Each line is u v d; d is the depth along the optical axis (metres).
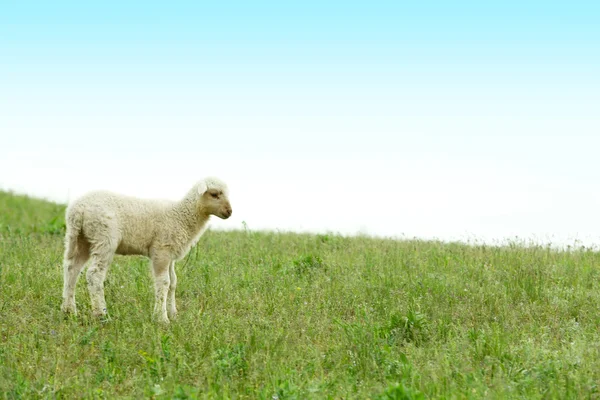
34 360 7.77
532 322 9.34
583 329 8.93
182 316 9.71
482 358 7.86
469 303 10.12
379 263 12.34
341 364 7.78
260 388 6.89
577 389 6.62
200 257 13.16
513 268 11.89
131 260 13.10
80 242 9.84
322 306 10.13
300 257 12.77
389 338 8.59
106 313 9.51
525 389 6.81
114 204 9.66
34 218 19.72
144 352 7.88
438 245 14.23
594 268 12.24
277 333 8.44
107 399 6.77
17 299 10.41
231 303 10.24
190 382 7.23
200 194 9.97
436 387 6.69
